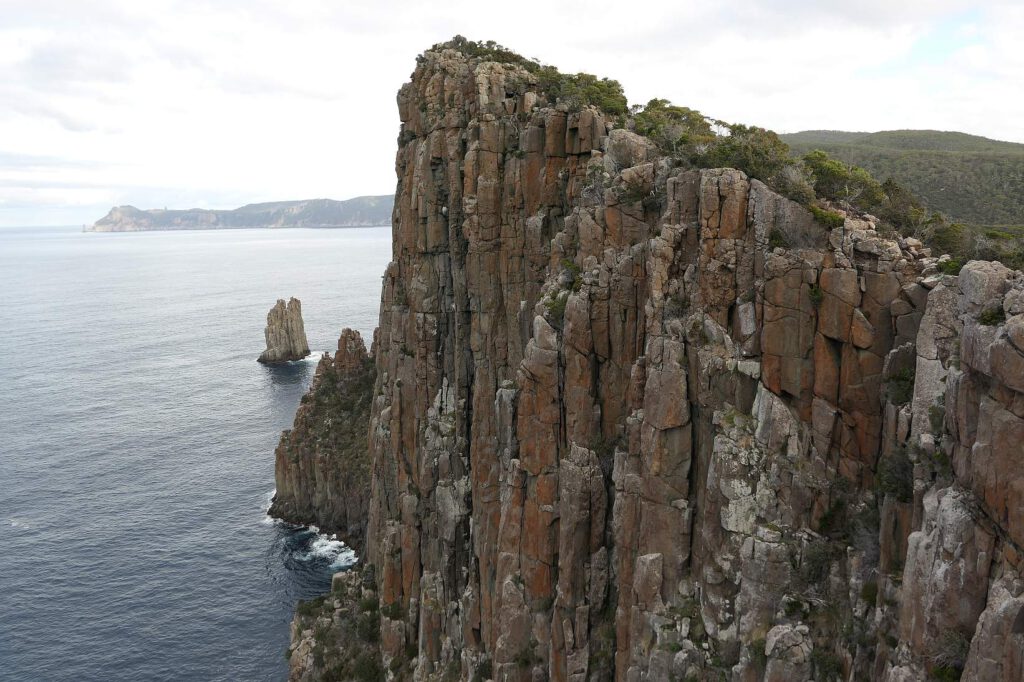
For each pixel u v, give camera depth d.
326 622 80.31
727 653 36.41
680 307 38.94
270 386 198.12
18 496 126.62
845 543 34.12
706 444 37.91
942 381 28.88
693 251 38.78
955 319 28.61
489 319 60.16
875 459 33.31
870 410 33.16
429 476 65.88
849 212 36.47
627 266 42.56
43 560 105.44
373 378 125.69
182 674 82.44
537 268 55.91
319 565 104.81
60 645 87.19
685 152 42.59
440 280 64.62
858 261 33.53
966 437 26.16
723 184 36.97
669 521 39.25
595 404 45.00
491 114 59.06
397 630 70.06
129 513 120.56
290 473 119.94
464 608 62.19
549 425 47.41
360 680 70.44
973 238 34.12
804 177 37.75
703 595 37.84
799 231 35.12
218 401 183.75
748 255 36.75
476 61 63.16
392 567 72.12
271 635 89.19
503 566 51.97
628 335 43.22
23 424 165.12
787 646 33.31
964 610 25.48
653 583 39.59
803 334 34.88
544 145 56.44
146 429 161.62
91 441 154.00
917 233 35.16
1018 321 23.70
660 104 58.91
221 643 87.69
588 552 46.19
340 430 119.31
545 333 46.91
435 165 63.06
